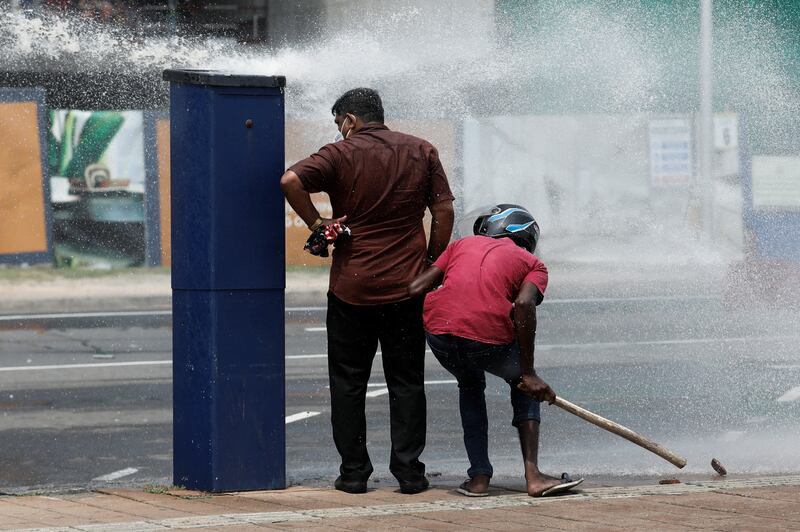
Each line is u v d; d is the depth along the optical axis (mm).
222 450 17266
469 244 17578
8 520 15266
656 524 14219
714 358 36844
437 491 17812
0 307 53156
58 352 40250
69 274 60156
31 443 25125
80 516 15492
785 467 20609
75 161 61812
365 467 17812
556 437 24688
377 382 32625
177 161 17453
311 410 28922
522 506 15844
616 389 31203
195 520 14820
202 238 17203
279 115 17359
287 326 47531
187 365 17562
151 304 54844
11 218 61094
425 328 17547
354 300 17422
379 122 17734
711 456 21984
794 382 31906
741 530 13750
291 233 61844
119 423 27469
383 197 17203
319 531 14055
